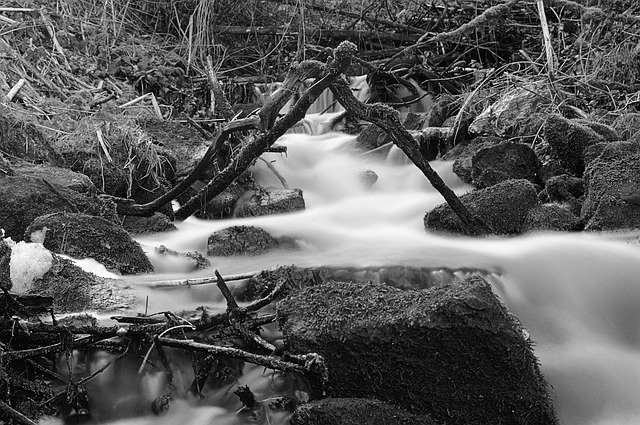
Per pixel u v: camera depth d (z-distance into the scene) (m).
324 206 7.03
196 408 3.64
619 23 8.77
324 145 8.60
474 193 5.90
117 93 8.71
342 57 5.06
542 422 3.59
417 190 7.47
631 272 4.95
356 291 3.72
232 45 10.88
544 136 7.05
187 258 4.93
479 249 5.23
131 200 6.00
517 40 10.35
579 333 4.63
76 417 3.51
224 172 5.94
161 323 3.69
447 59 10.41
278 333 3.86
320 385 3.59
